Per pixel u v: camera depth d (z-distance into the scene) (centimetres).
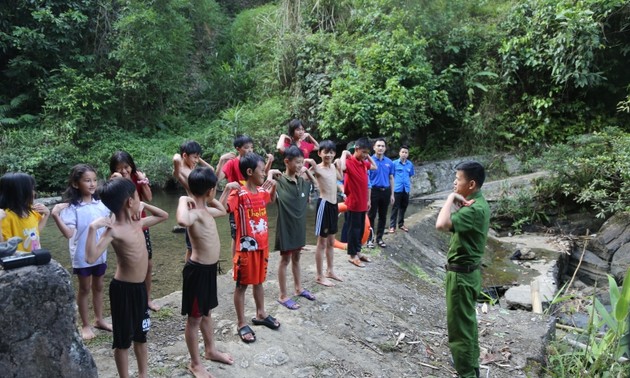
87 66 1438
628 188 814
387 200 647
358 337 398
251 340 358
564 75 1030
